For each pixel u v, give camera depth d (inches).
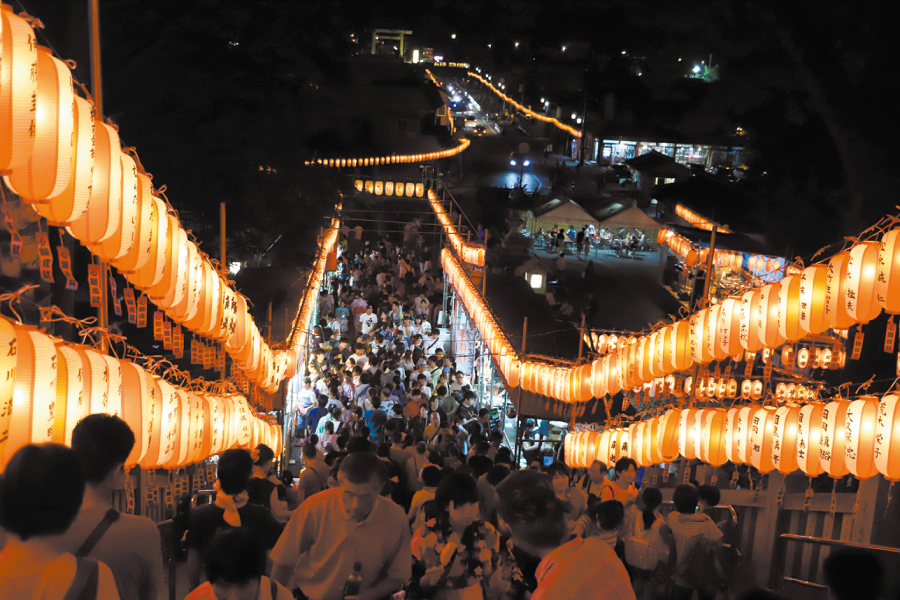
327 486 264.8
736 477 427.2
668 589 211.3
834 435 235.1
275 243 773.3
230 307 315.3
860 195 657.6
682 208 1262.3
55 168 137.3
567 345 637.9
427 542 155.3
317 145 1275.8
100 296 195.0
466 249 869.2
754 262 947.3
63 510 85.4
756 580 283.6
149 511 270.1
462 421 553.0
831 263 252.2
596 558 102.7
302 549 140.1
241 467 167.5
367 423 481.1
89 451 109.8
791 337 289.9
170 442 202.5
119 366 161.6
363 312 848.9
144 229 198.4
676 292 1152.2
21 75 122.0
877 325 406.6
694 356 368.5
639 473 499.2
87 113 148.6
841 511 258.1
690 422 315.9
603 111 2022.6
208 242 649.0
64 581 86.2
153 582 113.8
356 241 1208.8
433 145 1505.9
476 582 152.7
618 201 1349.7
